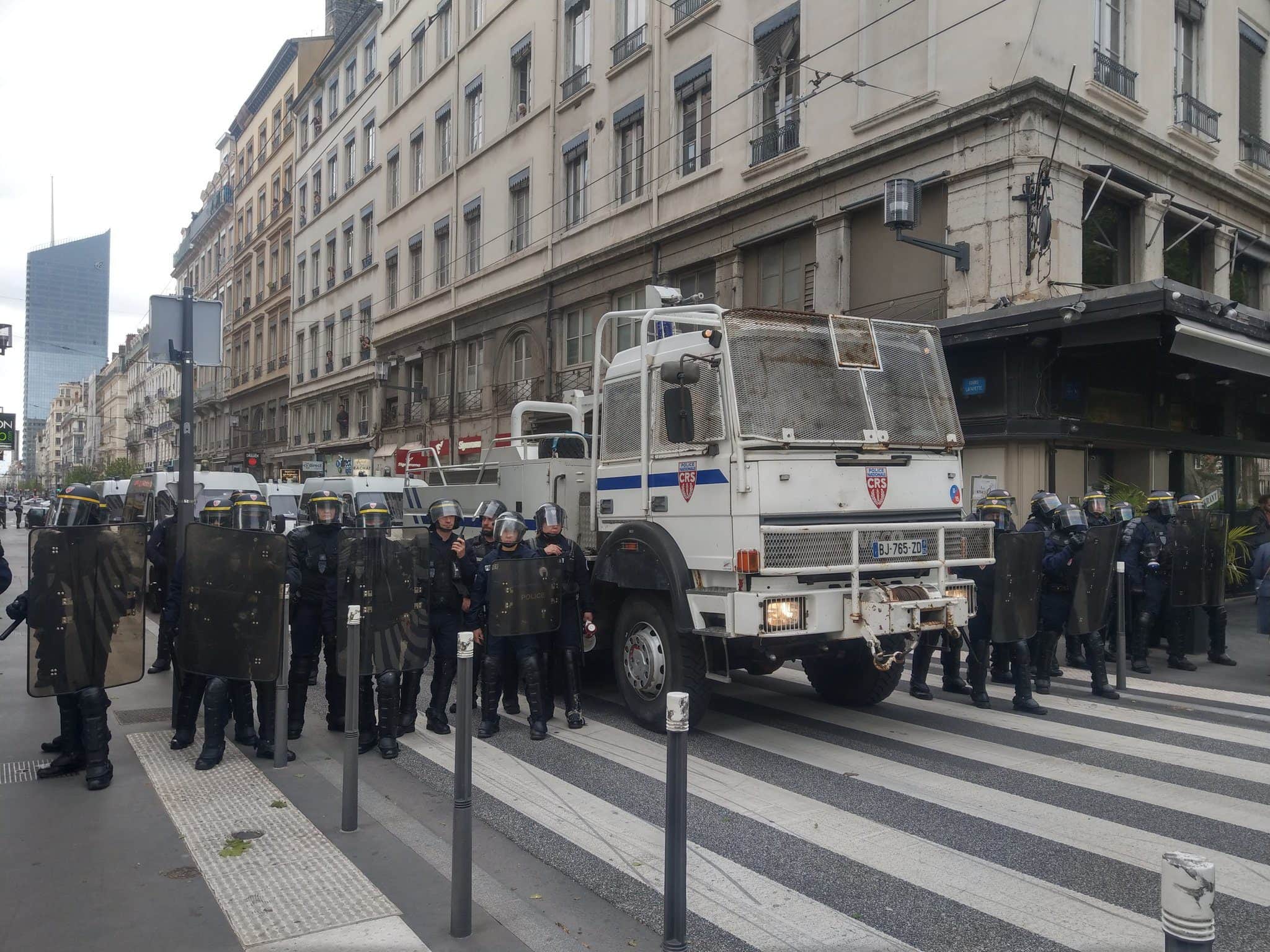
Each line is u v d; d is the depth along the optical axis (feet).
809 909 13.05
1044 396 41.45
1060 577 26.40
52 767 19.08
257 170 164.45
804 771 19.67
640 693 23.71
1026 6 41.93
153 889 13.38
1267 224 58.75
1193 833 15.89
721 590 21.08
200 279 209.56
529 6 81.25
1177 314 35.19
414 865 14.49
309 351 137.90
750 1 57.06
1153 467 47.06
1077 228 43.98
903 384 23.21
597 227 71.72
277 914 12.60
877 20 48.70
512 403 83.05
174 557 30.73
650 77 65.51
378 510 21.25
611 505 25.21
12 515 259.60
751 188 55.77
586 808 17.47
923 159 46.16
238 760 20.52
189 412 29.17
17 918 12.41
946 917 12.76
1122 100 46.16
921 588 21.63
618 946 11.93
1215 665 32.40
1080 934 12.22
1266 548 30.27
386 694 21.04
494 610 22.20
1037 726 23.66
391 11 109.50
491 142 86.89
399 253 107.04
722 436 20.92
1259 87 59.16
